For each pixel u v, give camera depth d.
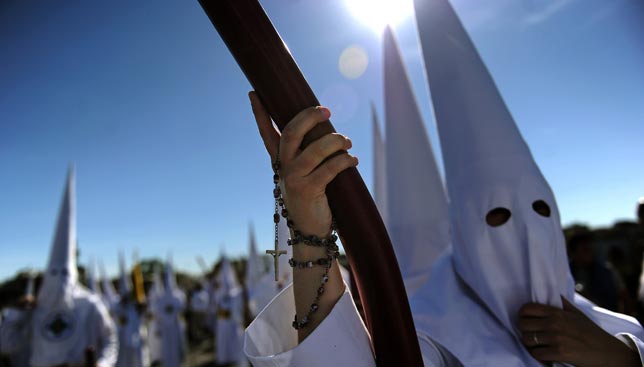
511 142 1.72
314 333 0.94
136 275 10.57
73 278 5.27
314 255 0.95
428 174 2.83
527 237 1.60
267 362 0.97
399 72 3.06
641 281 4.67
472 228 1.67
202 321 19.31
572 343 1.43
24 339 5.02
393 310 0.89
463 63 1.86
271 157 0.98
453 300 1.65
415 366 0.89
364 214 0.88
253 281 10.98
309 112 0.84
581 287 4.50
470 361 1.46
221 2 0.83
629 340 1.48
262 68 0.85
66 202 5.44
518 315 1.57
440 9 1.99
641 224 4.57
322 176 0.86
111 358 5.12
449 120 1.84
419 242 2.69
